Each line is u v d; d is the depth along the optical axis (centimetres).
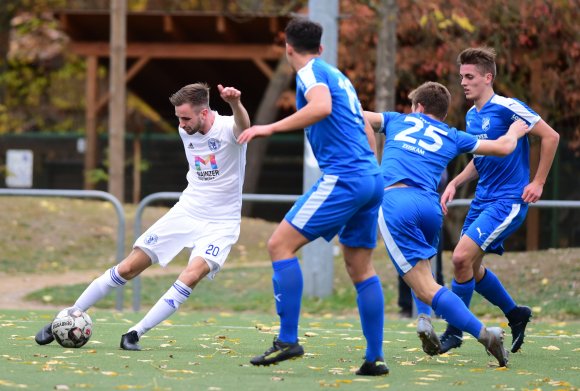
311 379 2069
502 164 2616
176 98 2525
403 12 6291
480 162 2648
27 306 4344
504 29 6425
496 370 2281
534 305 4244
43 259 5456
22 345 2588
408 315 4025
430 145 2369
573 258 4681
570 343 2966
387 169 2366
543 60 6606
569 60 6506
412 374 2186
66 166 9212
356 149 2067
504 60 6544
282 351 2077
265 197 4044
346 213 2061
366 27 6469
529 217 6538
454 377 2150
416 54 6494
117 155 7281
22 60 11556
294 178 8569
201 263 2558
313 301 4409
